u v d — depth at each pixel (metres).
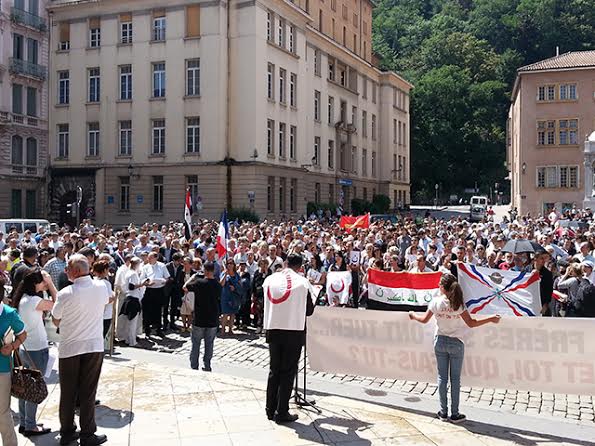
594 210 38.41
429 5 141.62
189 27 43.53
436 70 103.19
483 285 11.37
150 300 14.46
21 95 45.69
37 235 22.81
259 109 43.25
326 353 9.43
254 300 15.29
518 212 58.19
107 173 45.56
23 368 6.46
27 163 46.19
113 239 21.22
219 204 42.59
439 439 7.12
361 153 65.62
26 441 7.05
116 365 10.38
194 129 43.62
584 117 54.78
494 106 103.25
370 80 68.69
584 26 105.81
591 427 7.86
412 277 12.32
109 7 45.56
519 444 7.04
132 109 44.91
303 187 50.47
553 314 12.38
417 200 104.25
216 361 12.18
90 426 6.89
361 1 68.75
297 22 49.47
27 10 46.03
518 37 111.00
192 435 7.14
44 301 7.45
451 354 7.76
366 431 7.32
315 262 15.50
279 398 7.60
